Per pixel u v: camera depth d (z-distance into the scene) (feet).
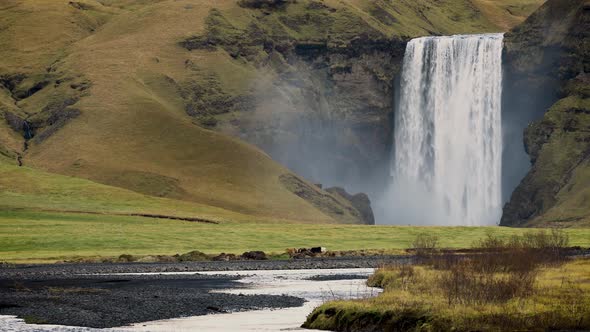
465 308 225.15
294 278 426.92
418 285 282.56
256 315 270.67
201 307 290.97
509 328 210.18
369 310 231.71
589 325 213.46
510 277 260.42
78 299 317.22
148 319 262.06
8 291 351.05
